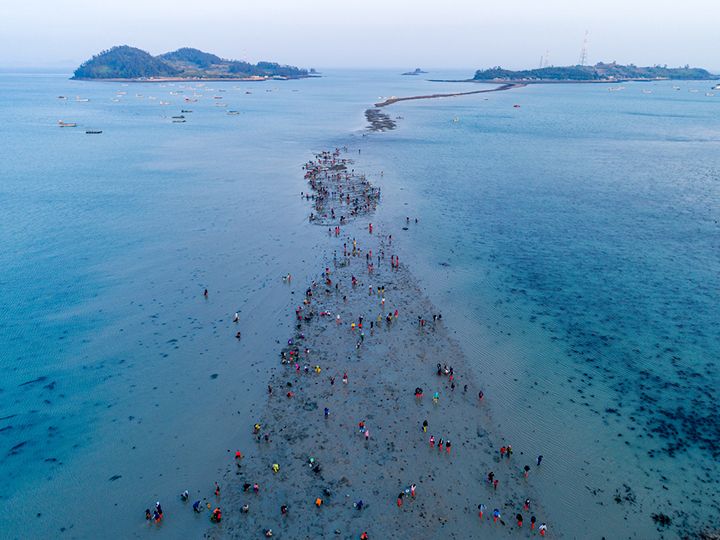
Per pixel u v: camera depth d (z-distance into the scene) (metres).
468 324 45.72
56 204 79.56
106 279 53.94
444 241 65.56
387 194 86.81
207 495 28.11
